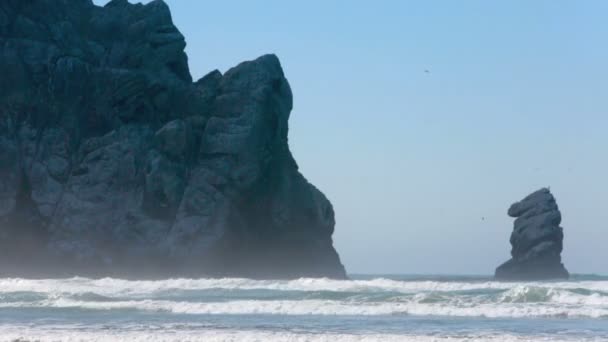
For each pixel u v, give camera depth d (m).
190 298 134.50
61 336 80.44
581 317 103.75
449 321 98.31
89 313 107.69
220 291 147.38
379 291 149.75
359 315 106.62
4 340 78.12
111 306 113.56
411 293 138.75
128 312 109.62
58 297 126.75
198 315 105.50
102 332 85.06
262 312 109.94
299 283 166.62
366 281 170.88
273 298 133.50
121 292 145.00
